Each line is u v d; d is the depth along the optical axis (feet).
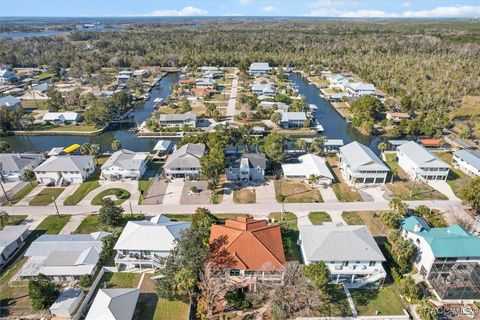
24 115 476.54
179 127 442.91
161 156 353.72
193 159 307.37
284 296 173.06
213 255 189.98
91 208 265.34
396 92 562.25
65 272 193.67
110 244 213.05
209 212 241.55
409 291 180.24
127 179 308.40
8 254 215.10
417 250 205.05
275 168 326.24
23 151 386.93
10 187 297.94
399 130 410.72
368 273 191.42
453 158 342.85
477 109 498.28
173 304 180.45
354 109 483.10
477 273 187.52
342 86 629.51
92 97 530.68
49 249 208.03
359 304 180.55
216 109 488.02
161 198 278.05
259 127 432.25
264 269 184.03
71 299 178.29
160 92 635.66
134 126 466.70
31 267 198.59
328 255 190.19
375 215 253.85
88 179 310.24
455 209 260.21
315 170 303.89
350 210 261.03
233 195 281.95
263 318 172.65
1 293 187.93
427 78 625.00
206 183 300.81
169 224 219.00
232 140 366.02
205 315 171.53
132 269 204.85
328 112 519.60
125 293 175.22
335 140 372.58
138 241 204.54
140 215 253.44
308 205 267.59
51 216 255.70
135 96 594.65
